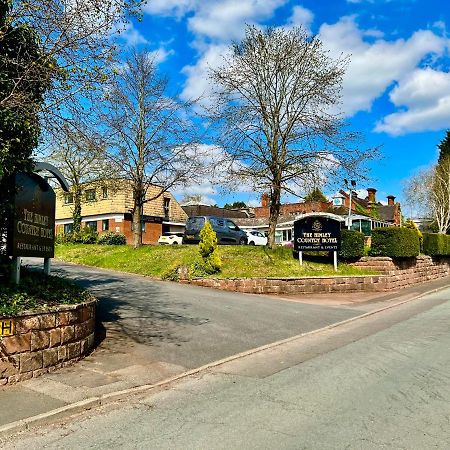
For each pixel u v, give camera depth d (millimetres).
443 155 52312
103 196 38969
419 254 24281
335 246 19688
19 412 5527
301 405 5801
